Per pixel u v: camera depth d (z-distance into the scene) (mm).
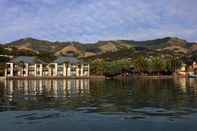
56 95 82062
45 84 155875
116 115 43844
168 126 35781
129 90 102938
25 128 35125
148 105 56156
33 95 82125
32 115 43906
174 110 48688
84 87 125562
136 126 35938
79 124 37250
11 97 75312
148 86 129750
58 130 34344
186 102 61000
